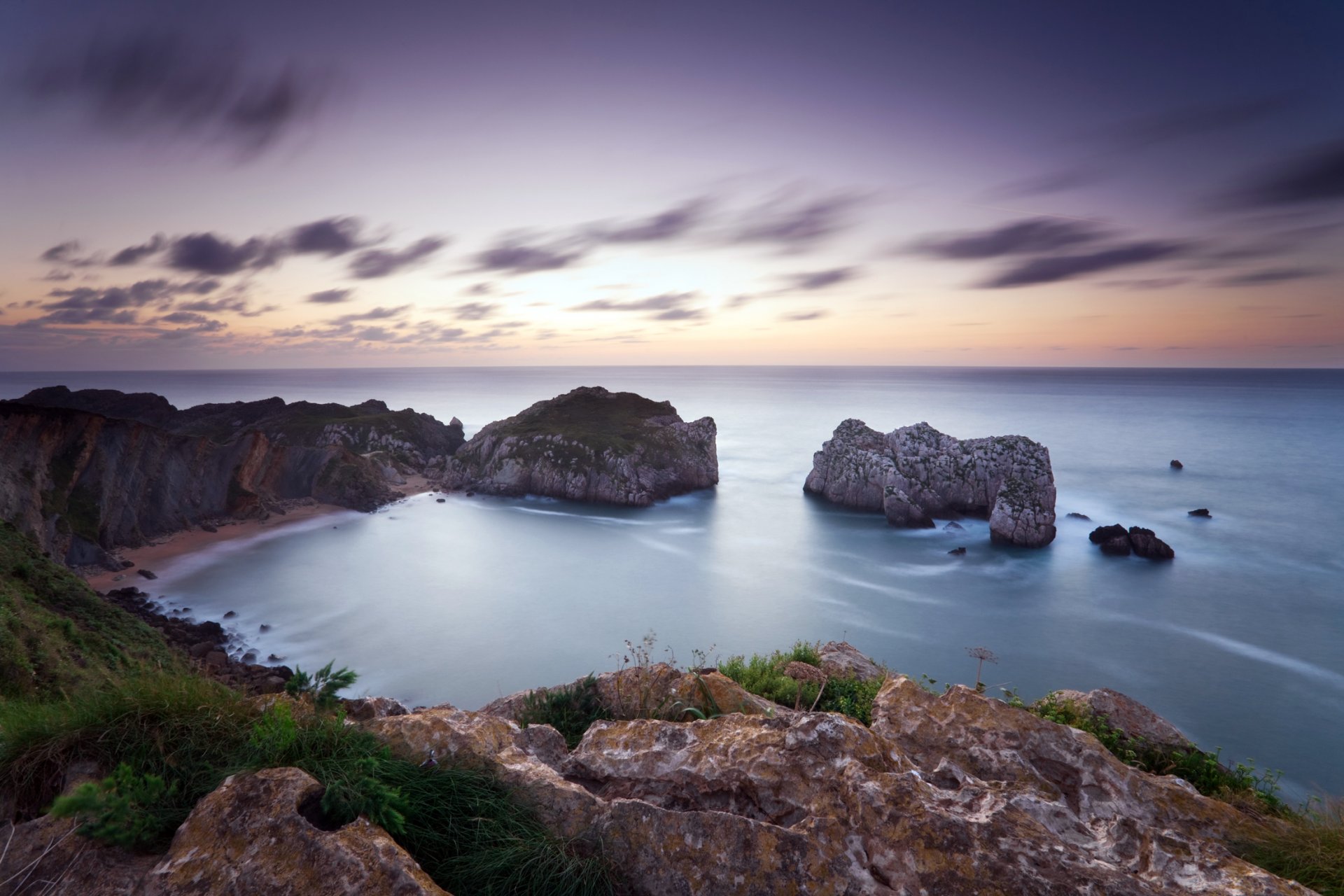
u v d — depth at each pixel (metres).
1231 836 6.16
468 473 160.12
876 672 15.68
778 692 13.12
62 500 91.69
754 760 6.31
